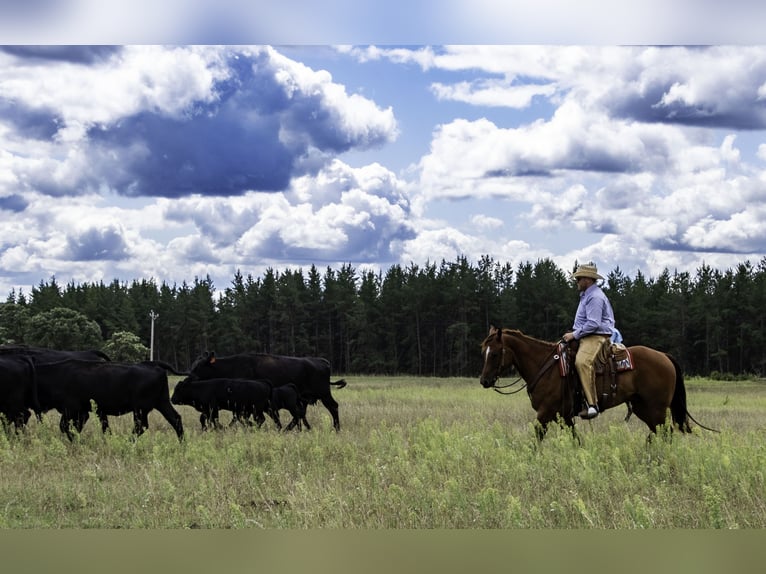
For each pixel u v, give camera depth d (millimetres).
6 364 15531
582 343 13305
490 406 24297
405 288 87812
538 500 9766
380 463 12180
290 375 19312
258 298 94000
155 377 16078
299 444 13875
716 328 79438
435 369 85188
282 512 9664
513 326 85125
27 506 10023
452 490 9648
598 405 13336
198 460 12102
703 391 43594
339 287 92375
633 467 11500
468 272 86312
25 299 98062
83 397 15766
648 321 83375
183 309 92875
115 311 92938
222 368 19312
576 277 13477
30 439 14891
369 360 88875
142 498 10172
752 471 10305
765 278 82125
